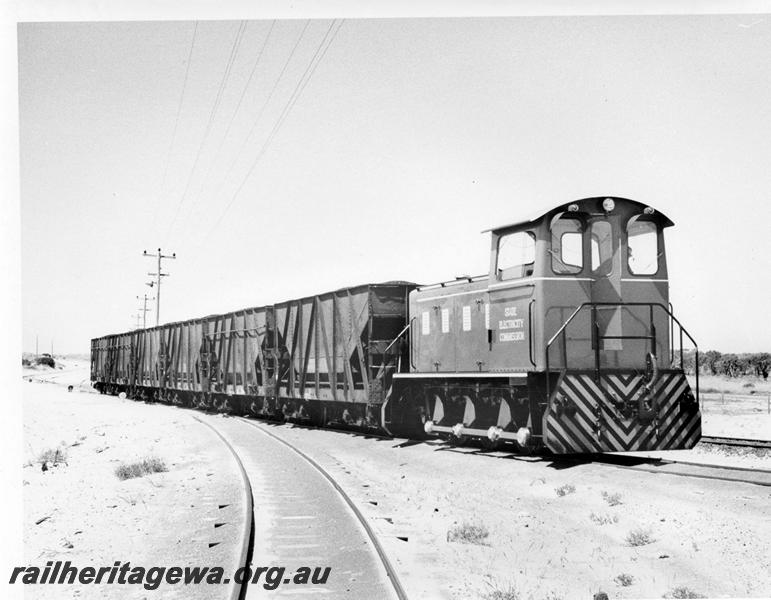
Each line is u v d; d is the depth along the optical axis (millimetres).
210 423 24828
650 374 11727
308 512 9383
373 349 17562
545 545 7953
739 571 6852
